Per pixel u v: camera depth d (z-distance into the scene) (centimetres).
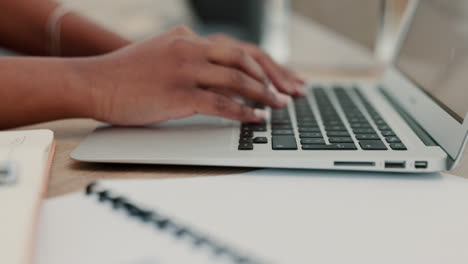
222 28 191
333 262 25
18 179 31
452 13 52
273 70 66
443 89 47
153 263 23
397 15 93
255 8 164
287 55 103
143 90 47
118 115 47
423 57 58
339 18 96
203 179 37
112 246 25
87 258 24
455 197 35
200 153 41
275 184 37
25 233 24
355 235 28
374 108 58
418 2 68
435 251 27
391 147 42
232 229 28
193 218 29
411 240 28
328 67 96
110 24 176
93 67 48
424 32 61
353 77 87
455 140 39
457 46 48
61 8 71
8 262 22
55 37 69
